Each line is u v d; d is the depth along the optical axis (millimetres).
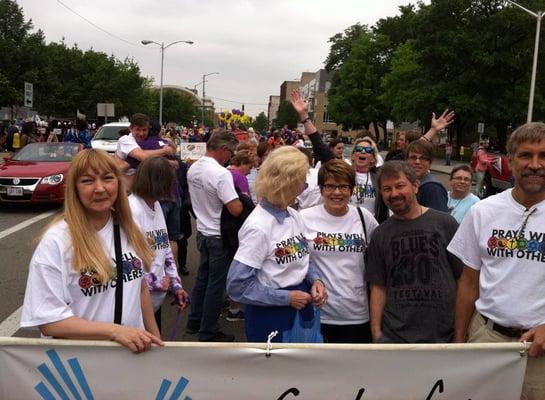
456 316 2777
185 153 11336
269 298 2701
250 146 6598
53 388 2213
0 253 7672
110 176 2244
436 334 2863
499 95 40406
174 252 5375
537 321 2416
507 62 38312
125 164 5305
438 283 2869
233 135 4785
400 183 2916
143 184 3385
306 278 2945
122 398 2260
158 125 5938
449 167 33469
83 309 2197
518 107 39094
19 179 11133
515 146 2453
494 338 2531
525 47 38656
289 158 2779
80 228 2184
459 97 39750
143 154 5336
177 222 5367
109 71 50875
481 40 38875
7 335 4684
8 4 45594
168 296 5949
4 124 35688
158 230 3480
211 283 4582
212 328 4637
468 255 2676
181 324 5129
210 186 4461
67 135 19594
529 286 2432
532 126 2406
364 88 58469
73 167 2207
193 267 7312
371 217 3336
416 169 4008
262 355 2283
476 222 2607
